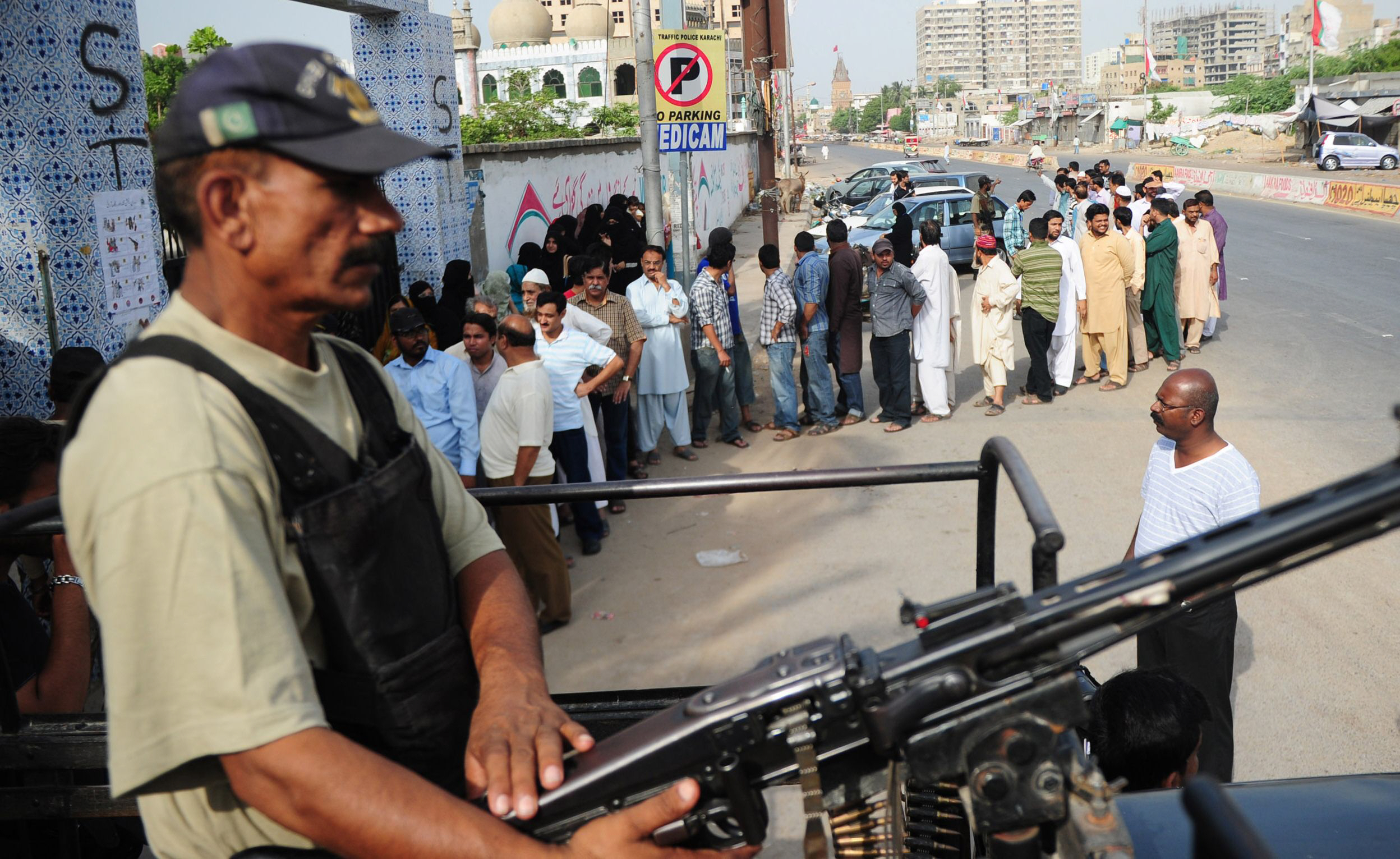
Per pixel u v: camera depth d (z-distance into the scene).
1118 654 4.57
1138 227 12.66
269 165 0.96
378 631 1.10
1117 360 9.37
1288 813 1.69
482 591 1.33
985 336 8.63
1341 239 19.52
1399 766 3.71
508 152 11.51
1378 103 47.97
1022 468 1.66
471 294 8.03
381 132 0.99
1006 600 0.99
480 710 1.18
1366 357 10.02
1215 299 10.59
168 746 0.92
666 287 7.52
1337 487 0.90
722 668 4.64
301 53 1.00
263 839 1.11
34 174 4.48
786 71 31.05
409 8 8.43
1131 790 2.21
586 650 4.88
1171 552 0.95
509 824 1.06
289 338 1.05
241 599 0.93
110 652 0.93
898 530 6.19
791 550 5.98
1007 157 60.78
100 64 4.73
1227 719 3.31
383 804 0.95
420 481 1.19
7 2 4.32
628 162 16.17
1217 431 7.81
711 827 1.25
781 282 8.11
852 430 8.48
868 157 75.81
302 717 0.94
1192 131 69.94
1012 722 0.98
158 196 1.01
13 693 1.88
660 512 6.75
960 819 1.34
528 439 4.95
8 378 4.64
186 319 1.02
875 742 1.01
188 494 0.92
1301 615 4.89
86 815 1.89
